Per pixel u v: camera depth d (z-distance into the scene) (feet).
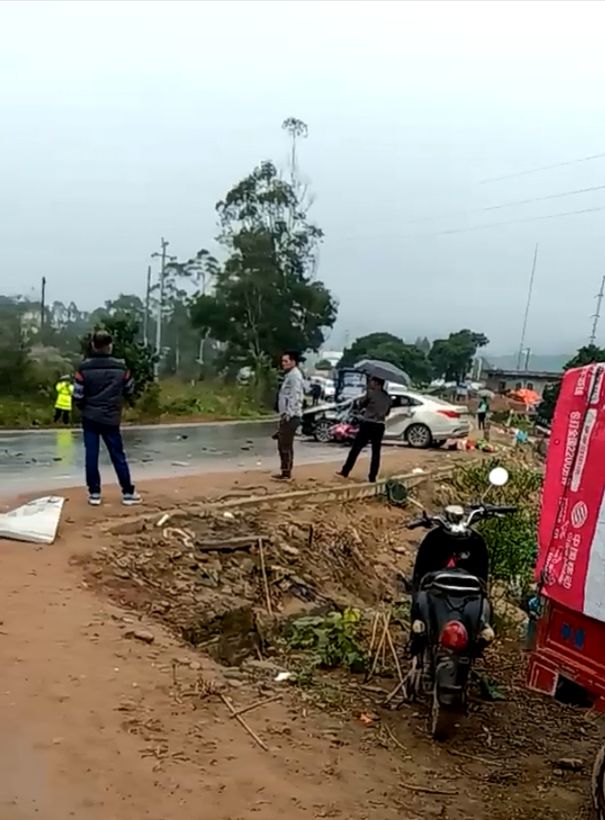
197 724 16.55
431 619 18.48
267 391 144.77
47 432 77.00
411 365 255.91
